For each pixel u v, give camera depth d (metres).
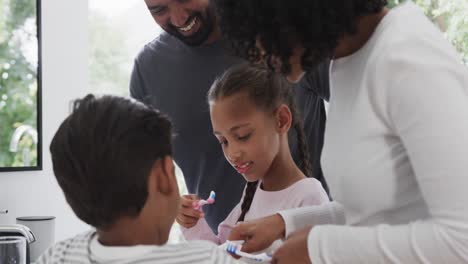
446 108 0.68
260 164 1.24
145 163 0.74
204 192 1.56
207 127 1.52
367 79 0.77
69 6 2.34
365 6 0.77
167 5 1.40
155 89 1.60
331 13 0.74
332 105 0.88
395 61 0.72
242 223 1.03
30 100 2.19
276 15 0.75
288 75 0.82
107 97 0.77
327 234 0.76
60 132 0.76
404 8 0.79
